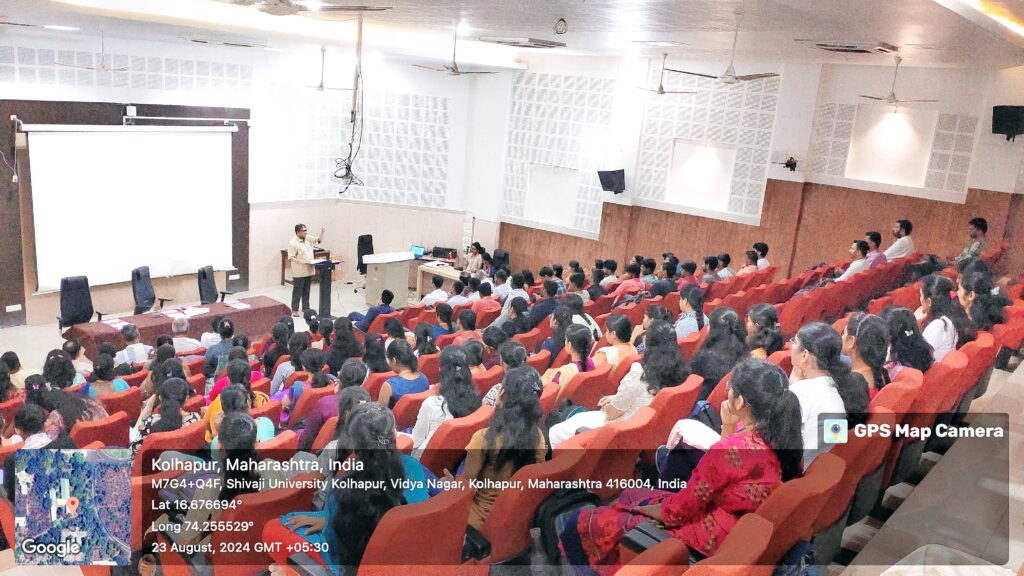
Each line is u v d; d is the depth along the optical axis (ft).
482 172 53.11
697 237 46.55
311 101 48.14
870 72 40.57
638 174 48.03
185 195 43.24
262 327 38.47
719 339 16.38
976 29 21.89
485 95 52.11
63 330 35.99
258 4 24.93
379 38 40.14
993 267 32.24
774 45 31.99
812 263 43.50
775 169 43.21
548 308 26.43
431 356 20.30
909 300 23.34
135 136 40.50
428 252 51.60
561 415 14.87
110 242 40.57
